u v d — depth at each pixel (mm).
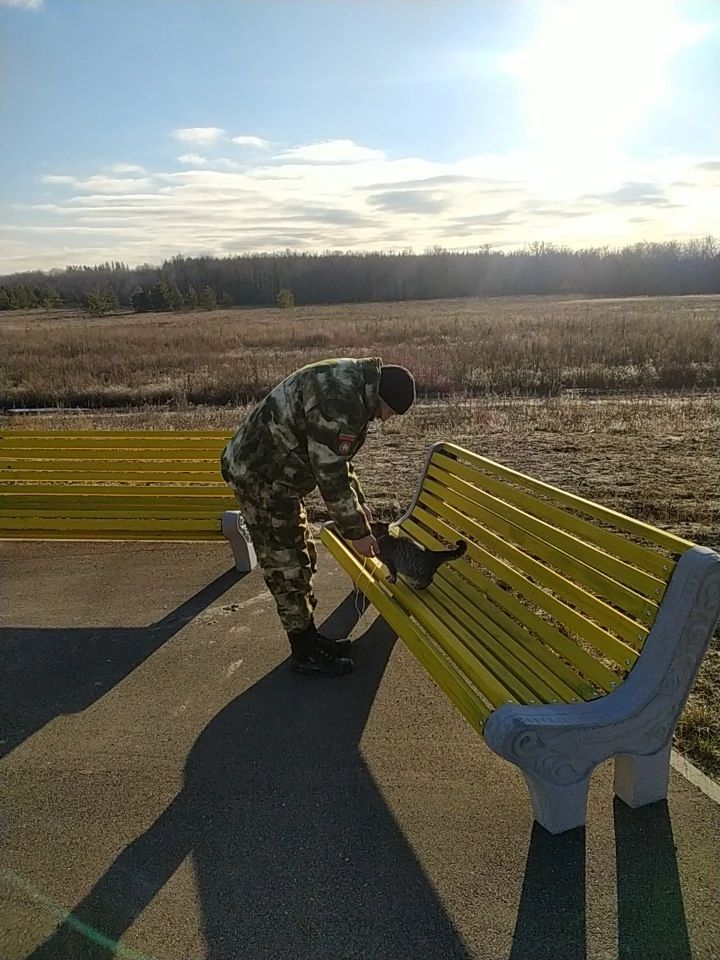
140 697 3428
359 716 3211
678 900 2203
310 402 2965
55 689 3521
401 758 2916
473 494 3686
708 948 2055
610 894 2232
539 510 3047
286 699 3363
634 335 18391
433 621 3082
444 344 20641
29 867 2434
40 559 5211
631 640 2416
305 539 3424
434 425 9977
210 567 4949
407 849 2441
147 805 2707
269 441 3174
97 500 4605
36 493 4887
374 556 3389
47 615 4297
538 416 10281
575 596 2715
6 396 15070
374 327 29094
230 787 2785
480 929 2141
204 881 2352
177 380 16500
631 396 12391
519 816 2568
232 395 14328
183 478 4930
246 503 3307
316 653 3523
